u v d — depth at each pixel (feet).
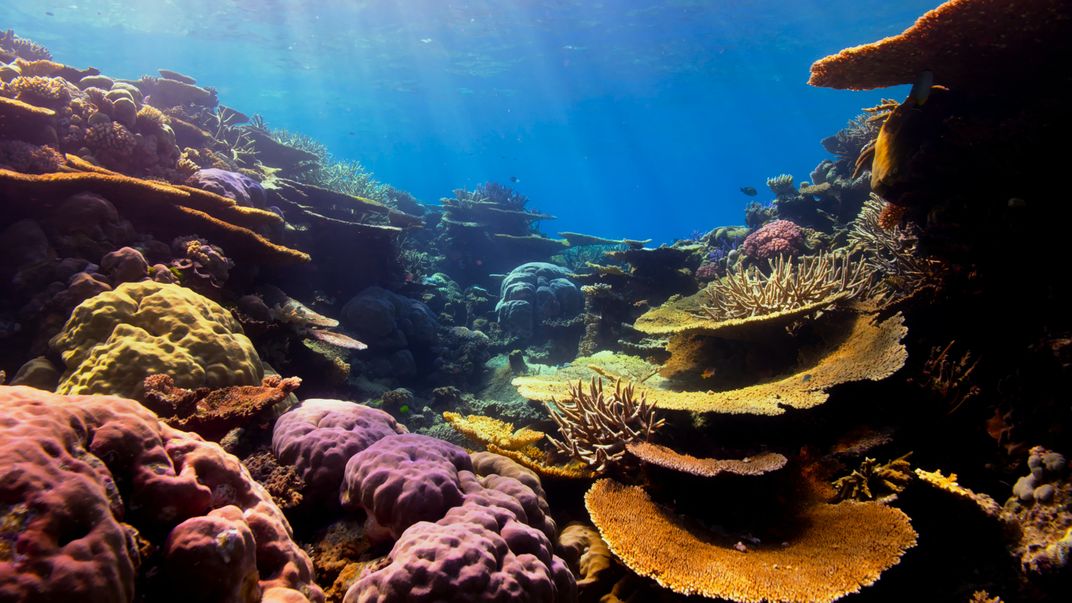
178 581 5.99
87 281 15.57
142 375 12.24
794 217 37.01
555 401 16.51
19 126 19.84
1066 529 10.31
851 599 10.70
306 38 104.47
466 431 16.42
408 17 89.81
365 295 37.09
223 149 37.11
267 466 11.04
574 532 12.50
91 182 17.44
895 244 22.20
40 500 4.86
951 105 15.16
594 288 35.88
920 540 11.70
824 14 87.45
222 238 21.25
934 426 14.05
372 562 9.27
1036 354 13.10
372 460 10.41
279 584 7.14
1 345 14.76
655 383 18.98
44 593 4.44
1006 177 13.62
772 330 17.08
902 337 14.28
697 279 35.42
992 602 10.03
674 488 12.41
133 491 6.39
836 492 12.16
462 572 7.78
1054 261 13.32
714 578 9.20
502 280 55.26
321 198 39.09
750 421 14.76
